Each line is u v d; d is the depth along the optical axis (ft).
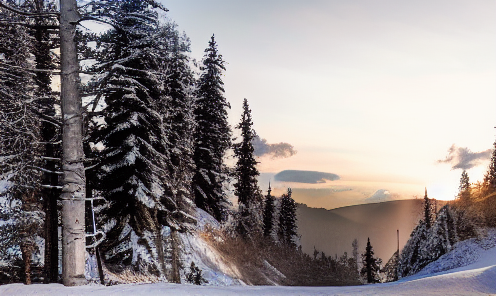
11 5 33.06
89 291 22.72
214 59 132.57
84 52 41.55
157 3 35.19
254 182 140.56
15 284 25.96
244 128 142.82
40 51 48.55
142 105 58.54
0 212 53.98
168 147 76.33
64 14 29.55
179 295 21.22
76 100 29.66
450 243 161.58
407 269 196.24
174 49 79.05
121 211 62.03
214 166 128.67
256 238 142.31
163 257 65.98
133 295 21.30
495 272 31.81
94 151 59.16
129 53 47.88
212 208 129.18
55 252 53.42
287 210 243.40
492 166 177.68
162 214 68.39
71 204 28.35
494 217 158.30
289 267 160.66
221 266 93.30
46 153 48.85
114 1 30.78
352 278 272.72
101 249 61.62
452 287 26.89
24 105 36.32
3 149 39.63
